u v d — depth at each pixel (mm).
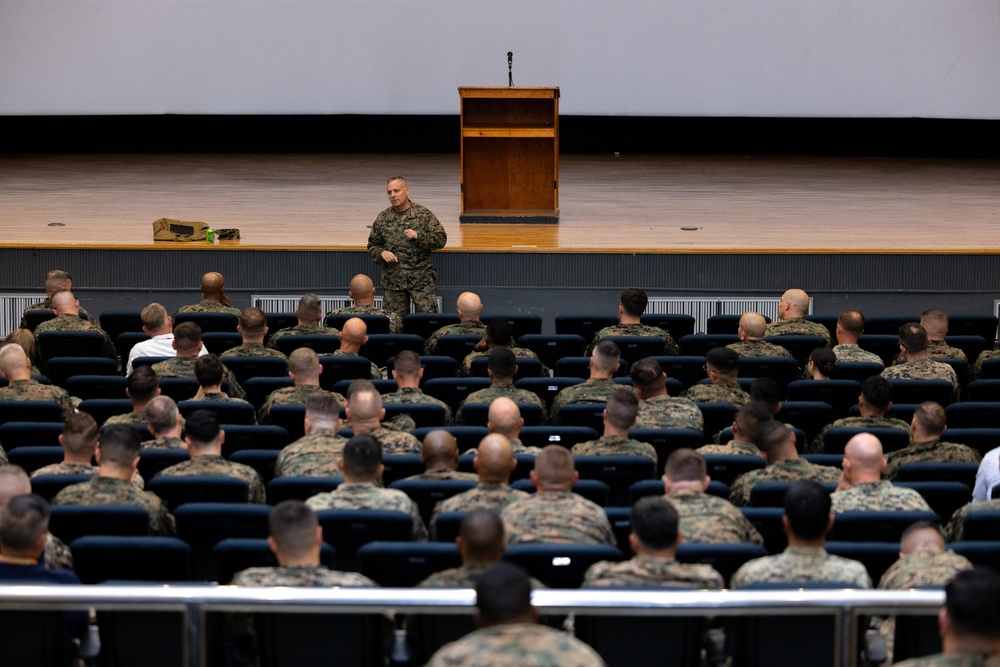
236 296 13398
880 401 7582
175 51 19500
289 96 19641
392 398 7922
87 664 4355
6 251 13273
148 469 6605
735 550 4973
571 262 13203
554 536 5246
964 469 6586
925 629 4090
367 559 4867
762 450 6371
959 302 13383
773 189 17453
